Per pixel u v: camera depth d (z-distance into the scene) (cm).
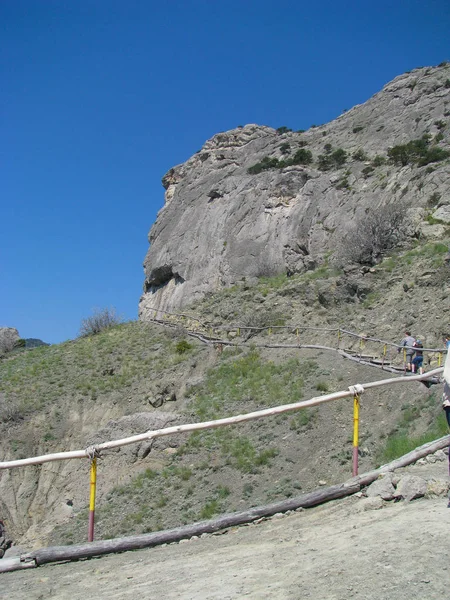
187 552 764
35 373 3762
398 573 531
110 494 2088
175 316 4322
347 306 3189
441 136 5131
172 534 845
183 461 2103
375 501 783
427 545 580
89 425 3006
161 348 3672
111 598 614
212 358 3203
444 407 721
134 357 3631
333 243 4569
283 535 746
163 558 751
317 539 686
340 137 6469
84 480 2384
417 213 3866
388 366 2275
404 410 1809
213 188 6234
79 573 741
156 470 2144
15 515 2536
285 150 6550
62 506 2342
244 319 3606
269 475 1806
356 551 601
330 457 1748
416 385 1920
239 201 5825
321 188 5284
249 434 2128
